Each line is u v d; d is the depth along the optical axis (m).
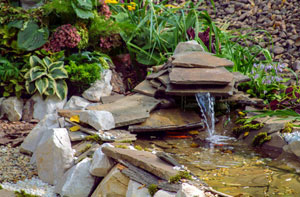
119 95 5.48
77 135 4.66
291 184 4.08
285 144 4.53
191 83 4.85
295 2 7.27
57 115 4.93
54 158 4.45
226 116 5.10
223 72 4.94
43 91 5.28
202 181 4.01
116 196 4.12
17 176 4.52
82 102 5.36
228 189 4.05
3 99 5.40
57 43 5.47
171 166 4.12
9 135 5.06
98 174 4.27
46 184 4.46
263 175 4.21
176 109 5.08
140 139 4.82
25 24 5.43
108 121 4.72
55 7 5.46
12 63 5.46
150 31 5.66
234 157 4.52
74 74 5.37
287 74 6.16
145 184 4.04
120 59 5.99
